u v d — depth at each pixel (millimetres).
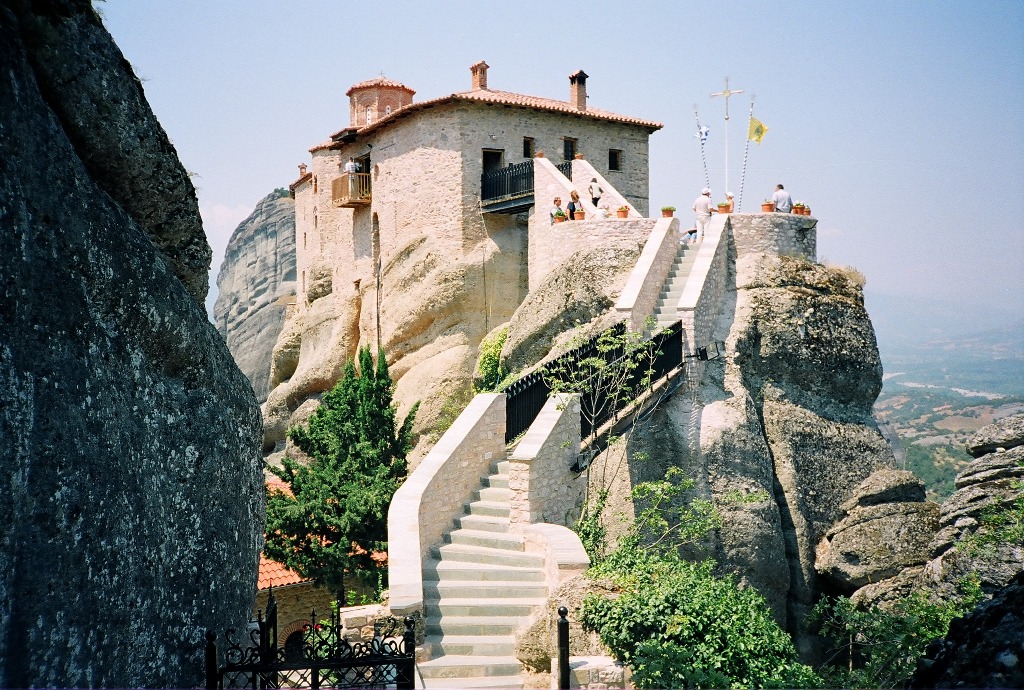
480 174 36906
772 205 27078
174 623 9023
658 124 40375
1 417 6883
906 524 23078
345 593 23516
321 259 48125
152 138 9922
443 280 36531
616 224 26562
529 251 34500
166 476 9297
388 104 45938
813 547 23859
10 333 7172
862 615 16422
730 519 22781
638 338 20891
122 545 8328
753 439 23734
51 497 7406
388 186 39938
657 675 11656
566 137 38688
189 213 10688
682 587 13391
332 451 26078
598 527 17359
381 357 27922
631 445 22188
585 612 12875
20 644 6906
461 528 15969
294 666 8352
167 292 9688
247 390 11391
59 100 8820
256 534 11094
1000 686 6637
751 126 27844
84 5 9281
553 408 17688
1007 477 21641
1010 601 7137
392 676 11445
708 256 25031
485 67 39469
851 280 27281
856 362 26141
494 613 13781
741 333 25062
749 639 12828
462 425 16859
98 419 8203
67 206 8211
